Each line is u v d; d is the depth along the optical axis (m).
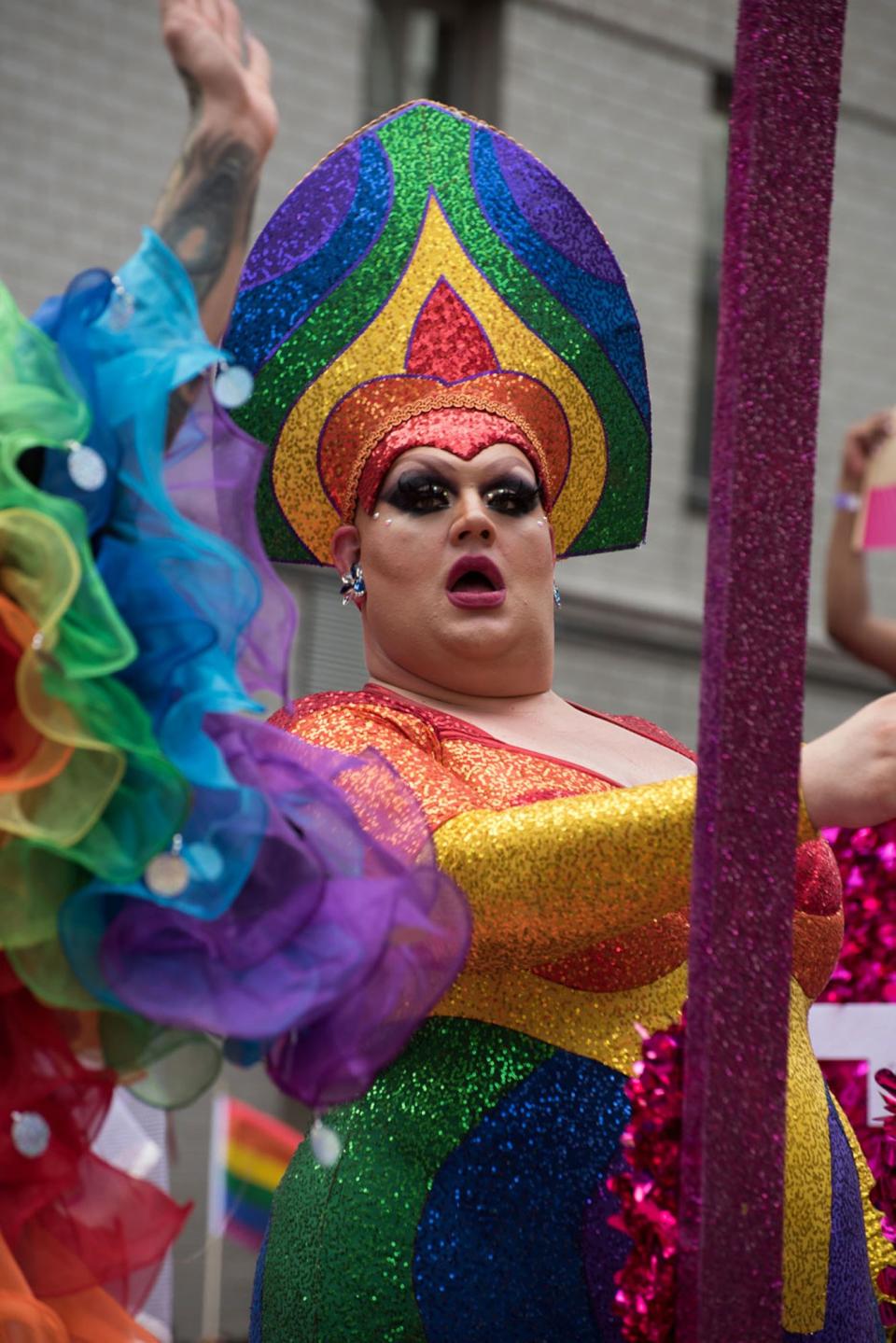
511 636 2.92
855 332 10.42
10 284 8.15
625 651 9.44
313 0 8.90
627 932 2.63
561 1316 2.52
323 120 8.91
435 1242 2.56
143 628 2.05
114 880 1.98
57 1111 2.09
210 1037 2.12
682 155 9.79
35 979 2.02
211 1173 6.19
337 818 2.16
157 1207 2.14
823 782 2.28
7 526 1.96
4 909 2.01
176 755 2.01
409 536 2.92
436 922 2.18
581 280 3.20
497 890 2.38
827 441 10.26
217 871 2.02
